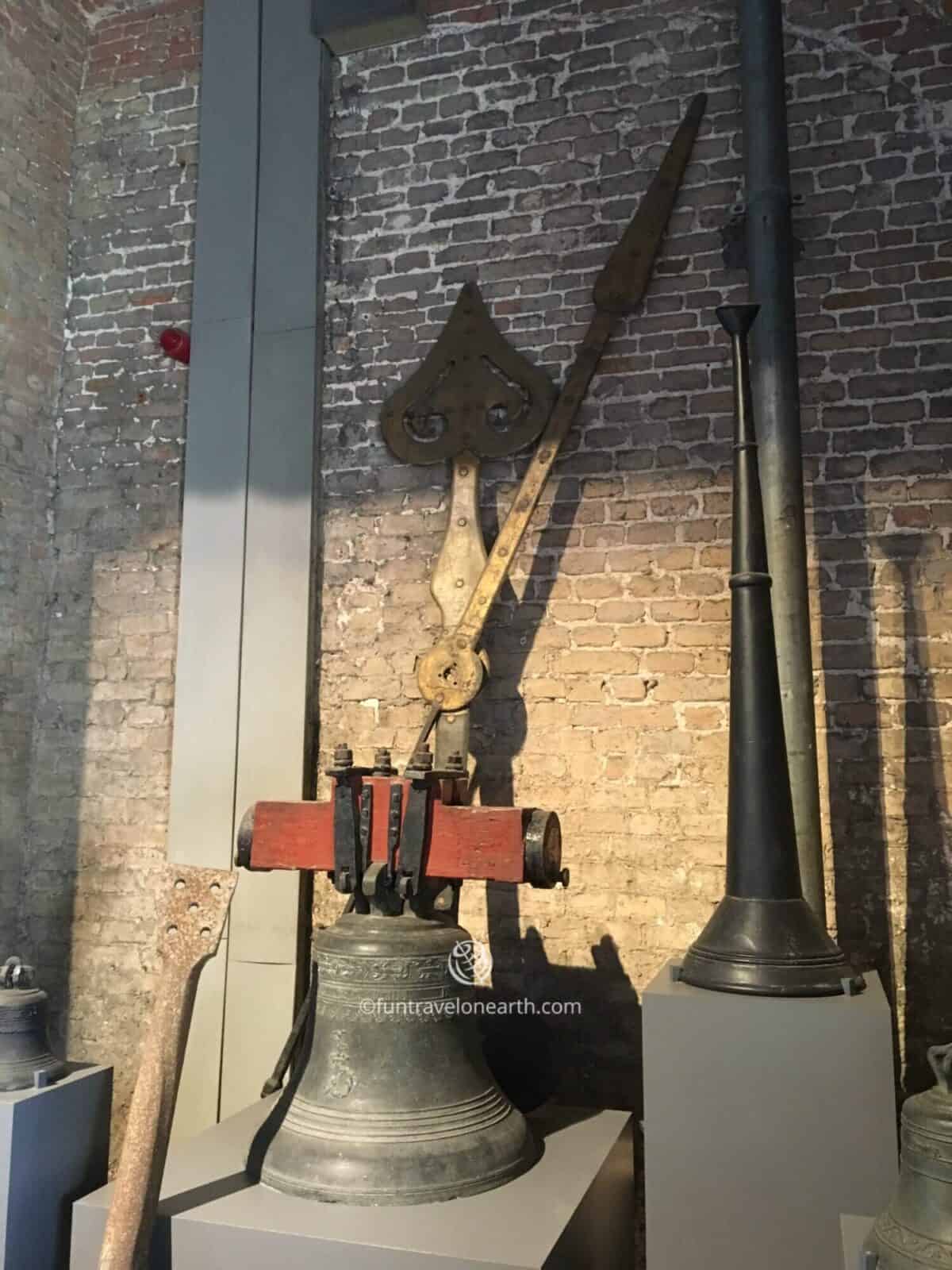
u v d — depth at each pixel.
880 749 2.81
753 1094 2.08
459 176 3.43
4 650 3.48
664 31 3.29
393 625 3.27
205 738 3.31
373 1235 1.95
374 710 3.25
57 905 3.46
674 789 2.96
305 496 3.34
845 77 3.10
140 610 3.54
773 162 2.98
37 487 3.65
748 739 2.39
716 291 3.12
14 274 3.59
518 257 3.32
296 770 3.21
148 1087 2.11
